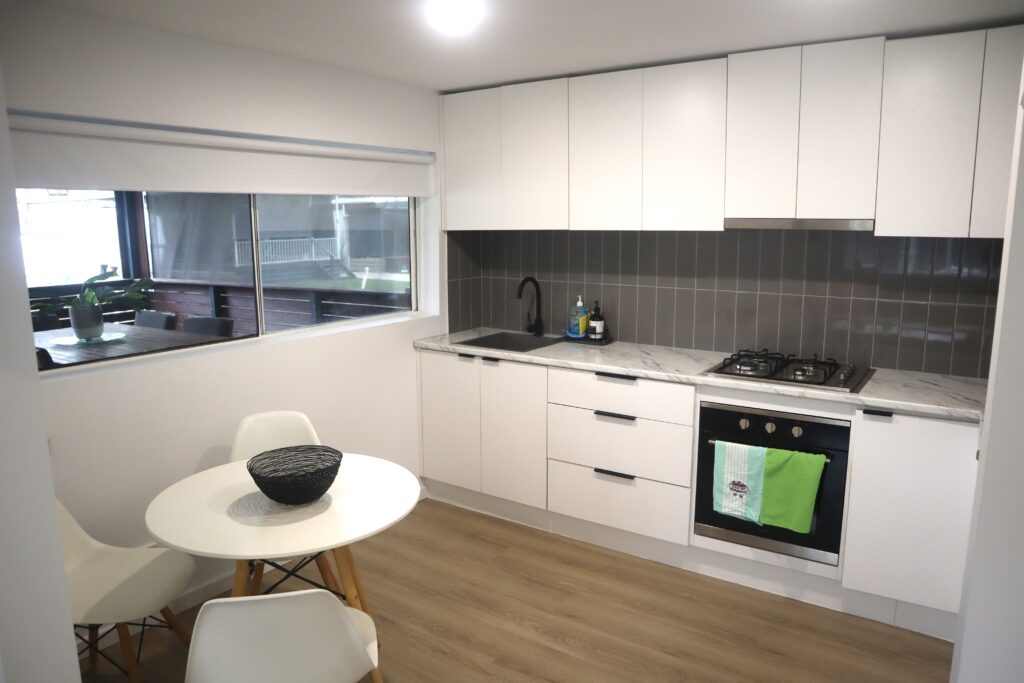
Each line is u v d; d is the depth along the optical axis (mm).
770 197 3312
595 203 3803
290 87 3414
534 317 4613
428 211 4414
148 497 3047
